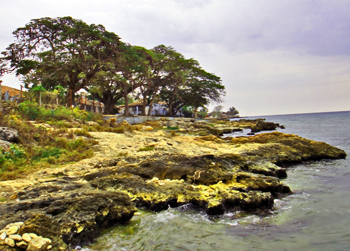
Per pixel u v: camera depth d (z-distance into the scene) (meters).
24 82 30.66
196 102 60.72
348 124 43.72
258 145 14.59
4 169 8.50
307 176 9.70
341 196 7.21
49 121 15.52
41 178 8.08
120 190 6.95
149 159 9.52
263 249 4.53
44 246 3.84
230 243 4.76
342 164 11.66
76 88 34.53
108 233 5.16
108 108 42.25
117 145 12.85
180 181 7.92
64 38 31.11
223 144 15.84
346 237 4.85
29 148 10.38
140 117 34.50
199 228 5.41
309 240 4.80
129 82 38.56
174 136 18.89
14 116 13.06
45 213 5.00
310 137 24.16
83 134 14.04
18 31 30.28
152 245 4.70
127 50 36.09
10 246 3.78
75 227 4.69
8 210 5.14
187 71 47.19
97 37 33.47
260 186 7.32
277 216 5.97
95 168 9.34
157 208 6.36
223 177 8.01
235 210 6.25
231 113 194.88
